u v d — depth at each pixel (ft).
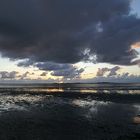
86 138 65.00
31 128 77.87
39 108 133.80
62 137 66.39
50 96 241.55
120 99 193.98
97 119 95.61
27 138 64.95
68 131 73.61
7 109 129.49
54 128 78.13
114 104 154.71
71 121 91.35
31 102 171.42
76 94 273.13
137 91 329.93
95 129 76.18
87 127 79.51
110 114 109.50
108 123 86.22
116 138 63.72
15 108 134.00
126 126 79.97
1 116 103.09
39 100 189.78
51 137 66.33
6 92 338.34
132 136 65.41
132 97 212.64
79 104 156.46
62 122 89.30
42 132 71.97
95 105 149.79
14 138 64.75
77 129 76.43
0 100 189.16
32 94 282.36
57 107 138.82
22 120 92.94
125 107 137.08
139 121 89.66
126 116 102.94
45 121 90.84
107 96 231.30
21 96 242.99
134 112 115.65
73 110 124.77
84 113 113.19
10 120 92.68
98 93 288.30
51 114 109.70
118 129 75.31
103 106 143.43
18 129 75.87
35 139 64.18
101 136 66.74
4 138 64.64
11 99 200.85
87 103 163.32
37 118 98.32
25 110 124.77
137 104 153.28
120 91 335.06
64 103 163.73
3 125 82.28
